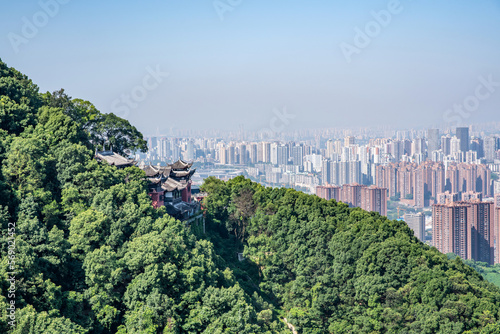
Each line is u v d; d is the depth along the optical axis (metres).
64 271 107.44
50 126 145.00
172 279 111.62
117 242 118.31
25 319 88.06
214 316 111.69
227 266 150.88
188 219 158.50
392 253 147.12
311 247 160.38
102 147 173.75
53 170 132.88
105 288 107.75
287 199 177.00
